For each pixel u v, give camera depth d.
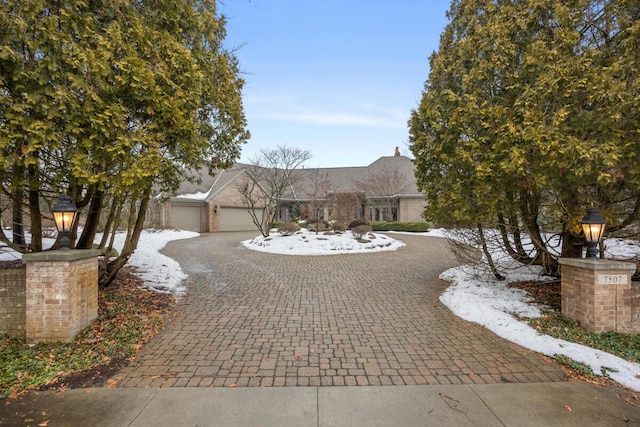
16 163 3.56
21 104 3.37
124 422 2.37
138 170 3.89
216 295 6.06
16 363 3.22
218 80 5.86
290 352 3.63
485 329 4.36
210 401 2.65
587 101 3.99
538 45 4.24
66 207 3.94
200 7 5.67
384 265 9.37
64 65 3.54
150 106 4.11
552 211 4.85
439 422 2.39
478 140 4.66
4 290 3.83
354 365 3.33
